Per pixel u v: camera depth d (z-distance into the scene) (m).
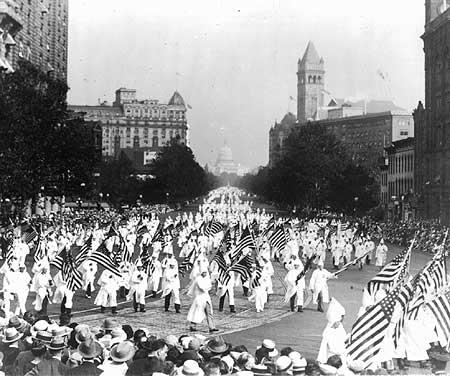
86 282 32.56
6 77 61.75
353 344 16.16
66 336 13.97
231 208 129.12
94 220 77.38
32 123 59.69
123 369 12.32
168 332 24.14
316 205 119.38
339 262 50.34
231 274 29.02
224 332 24.47
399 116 170.00
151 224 62.88
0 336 14.74
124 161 139.50
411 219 87.19
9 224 60.34
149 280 33.62
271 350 14.08
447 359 17.70
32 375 12.19
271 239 46.28
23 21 88.75
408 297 16.53
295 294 29.70
